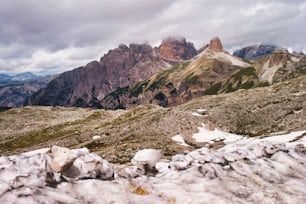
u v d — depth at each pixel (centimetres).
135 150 7894
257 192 1756
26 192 1280
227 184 1808
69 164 1572
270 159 2302
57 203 1302
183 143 8669
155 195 1592
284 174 2092
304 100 11900
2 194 1232
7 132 18488
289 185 1916
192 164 2048
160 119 10862
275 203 1669
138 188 1603
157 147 8131
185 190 1675
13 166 1427
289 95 14462
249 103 13738
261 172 2061
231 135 9544
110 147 8806
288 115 10525
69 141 12500
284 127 9400
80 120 19500
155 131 9769
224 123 11056
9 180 1327
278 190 1811
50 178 1457
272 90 19038
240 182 1864
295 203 1686
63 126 18000
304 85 17950
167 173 1991
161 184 1738
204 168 1961
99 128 14875
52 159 1560
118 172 1841
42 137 15862
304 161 2341
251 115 11612
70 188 1450
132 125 12119
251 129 10212
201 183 1772
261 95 17662
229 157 2205
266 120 10769
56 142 12794
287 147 2534
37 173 1427
